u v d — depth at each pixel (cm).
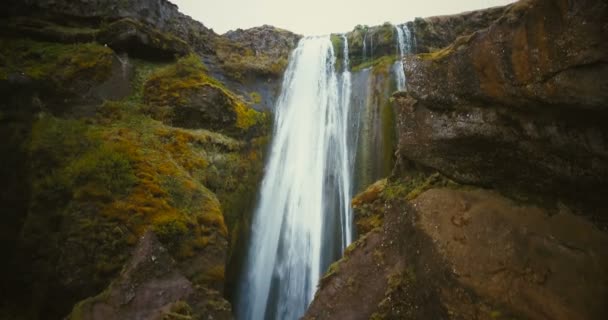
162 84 811
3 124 588
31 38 752
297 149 1020
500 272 306
